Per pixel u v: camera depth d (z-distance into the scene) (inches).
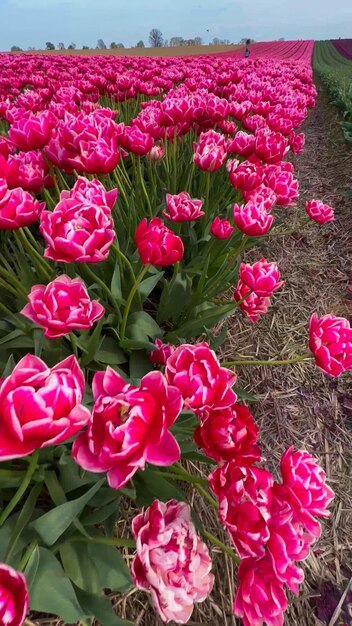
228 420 13.4
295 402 29.3
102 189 18.3
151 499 17.6
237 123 51.2
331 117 119.9
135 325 23.0
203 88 54.3
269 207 24.9
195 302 25.8
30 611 16.4
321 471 13.1
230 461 12.5
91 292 23.0
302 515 12.5
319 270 44.6
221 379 13.3
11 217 17.2
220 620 18.1
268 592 11.6
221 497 11.9
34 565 13.1
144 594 18.1
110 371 11.6
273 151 28.8
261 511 11.4
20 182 21.2
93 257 15.6
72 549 15.5
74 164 22.2
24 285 22.2
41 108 47.6
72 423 10.6
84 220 15.2
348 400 30.2
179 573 11.5
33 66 88.0
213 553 20.1
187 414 19.1
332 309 38.7
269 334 34.4
